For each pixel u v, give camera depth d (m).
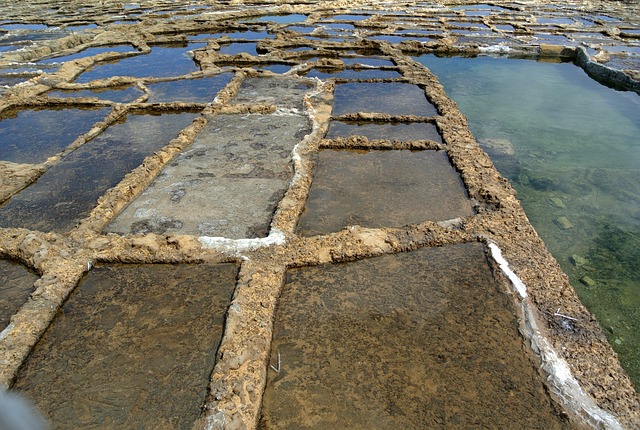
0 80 10.17
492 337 3.60
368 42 12.57
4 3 22.03
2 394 3.21
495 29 14.99
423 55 12.55
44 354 3.56
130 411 3.10
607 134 7.98
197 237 4.64
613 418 2.97
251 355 3.39
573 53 12.30
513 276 4.12
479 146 6.82
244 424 2.95
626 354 3.85
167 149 6.45
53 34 14.66
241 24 15.63
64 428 3.00
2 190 5.65
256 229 4.88
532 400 3.13
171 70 10.88
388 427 2.99
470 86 10.24
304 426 3.01
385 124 7.56
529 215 5.72
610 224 5.52
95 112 8.32
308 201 5.41
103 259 4.44
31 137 7.35
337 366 3.41
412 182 5.81
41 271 4.30
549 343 3.50
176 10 19.05
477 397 3.16
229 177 5.88
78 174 6.12
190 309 3.91
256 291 3.97
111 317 3.86
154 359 3.47
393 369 3.37
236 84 9.18
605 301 4.41
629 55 11.85
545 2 21.23
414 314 3.83
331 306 3.93
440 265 4.35
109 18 17.28
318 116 7.62
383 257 4.48
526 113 8.85
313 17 16.86
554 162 7.04
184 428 3.00
